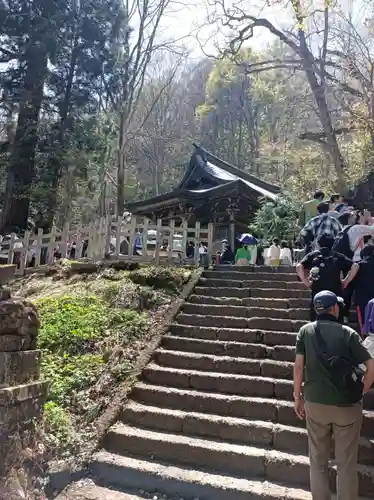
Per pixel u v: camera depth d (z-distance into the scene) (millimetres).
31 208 18953
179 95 46219
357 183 16484
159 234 9031
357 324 5621
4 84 18000
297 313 6242
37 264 10156
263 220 13250
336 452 3172
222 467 3912
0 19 17469
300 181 22719
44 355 5680
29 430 3961
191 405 4676
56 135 18703
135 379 5070
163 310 6691
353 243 5809
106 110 22844
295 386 3387
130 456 4125
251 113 42125
